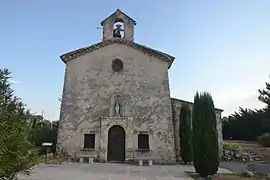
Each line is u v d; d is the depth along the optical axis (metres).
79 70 21.88
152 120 20.64
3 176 6.45
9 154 6.37
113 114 20.80
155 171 15.45
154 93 21.28
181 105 22.47
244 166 19.55
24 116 7.22
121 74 21.78
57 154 19.97
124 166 17.66
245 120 37.72
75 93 21.33
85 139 20.50
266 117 35.69
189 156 20.03
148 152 19.94
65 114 20.83
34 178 12.05
